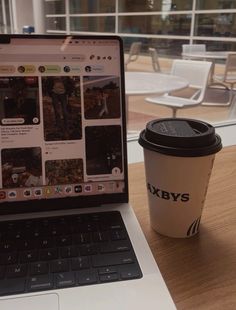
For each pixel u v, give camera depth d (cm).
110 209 55
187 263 48
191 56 330
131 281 42
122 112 58
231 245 51
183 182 49
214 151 48
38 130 55
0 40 54
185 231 52
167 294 40
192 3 412
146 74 260
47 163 55
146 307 39
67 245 47
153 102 246
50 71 55
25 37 54
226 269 47
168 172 49
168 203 51
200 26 408
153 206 53
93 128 57
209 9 396
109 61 57
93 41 56
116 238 49
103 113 57
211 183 70
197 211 52
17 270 43
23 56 54
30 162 55
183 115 225
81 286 41
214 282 44
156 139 49
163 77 252
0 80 54
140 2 425
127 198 57
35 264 44
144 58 353
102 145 57
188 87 241
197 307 40
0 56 54
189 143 47
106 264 44
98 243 48
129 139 91
